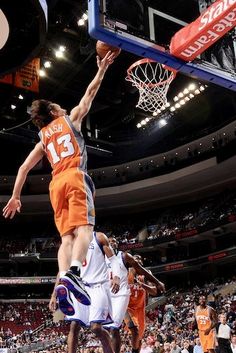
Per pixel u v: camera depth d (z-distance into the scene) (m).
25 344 26.94
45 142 3.86
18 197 4.04
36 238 41.84
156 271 35.59
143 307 7.31
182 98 30.08
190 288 34.19
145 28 6.80
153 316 29.11
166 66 7.36
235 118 31.67
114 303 6.13
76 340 4.25
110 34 6.40
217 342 11.15
